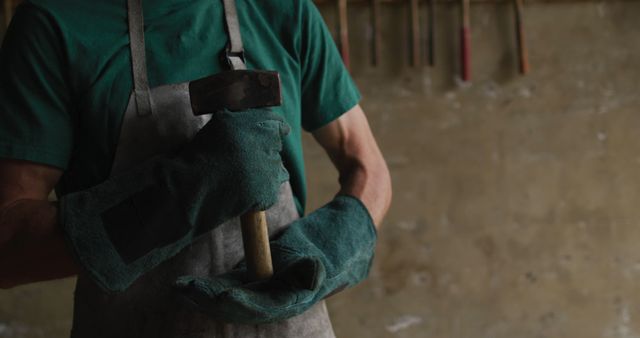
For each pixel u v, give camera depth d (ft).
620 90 15.80
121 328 5.17
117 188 4.65
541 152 15.71
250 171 4.53
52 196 15.03
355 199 5.61
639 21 15.75
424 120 15.42
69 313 14.85
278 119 4.78
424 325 15.60
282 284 4.67
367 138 6.10
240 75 4.75
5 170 4.97
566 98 15.71
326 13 14.98
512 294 15.75
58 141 5.05
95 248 4.57
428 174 15.48
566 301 15.87
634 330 15.98
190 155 4.60
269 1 5.59
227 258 5.19
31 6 5.09
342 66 6.02
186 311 5.09
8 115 4.97
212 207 4.57
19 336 14.73
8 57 5.06
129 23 5.12
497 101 15.56
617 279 15.94
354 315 15.43
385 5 15.19
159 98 5.10
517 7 15.25
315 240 5.24
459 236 15.61
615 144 15.83
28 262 4.76
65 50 5.00
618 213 15.90
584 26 15.66
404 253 15.49
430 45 15.17
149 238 4.57
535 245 15.76
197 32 5.27
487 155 15.60
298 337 5.32
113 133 5.05
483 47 15.44
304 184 5.70
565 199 15.80
